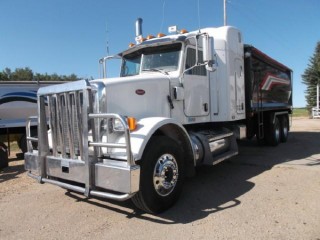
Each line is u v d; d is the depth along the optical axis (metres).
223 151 7.49
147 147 4.69
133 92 5.43
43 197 5.98
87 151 4.55
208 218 4.64
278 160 8.64
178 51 6.45
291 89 13.74
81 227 4.53
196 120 6.75
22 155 11.87
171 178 4.99
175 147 5.05
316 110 33.88
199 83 6.82
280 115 12.16
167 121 5.01
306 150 10.35
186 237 4.06
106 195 4.38
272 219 4.50
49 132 5.78
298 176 6.78
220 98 7.40
